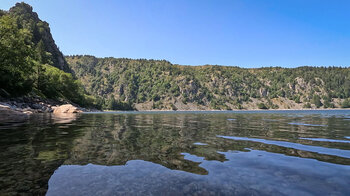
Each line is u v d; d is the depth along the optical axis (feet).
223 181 7.66
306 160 10.91
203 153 12.54
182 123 41.29
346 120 53.26
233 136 20.81
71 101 264.52
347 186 7.12
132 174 8.39
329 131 26.07
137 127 30.99
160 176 8.19
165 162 10.35
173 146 14.82
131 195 6.25
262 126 34.24
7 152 12.33
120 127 30.58
